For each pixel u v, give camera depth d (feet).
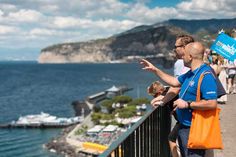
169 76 19.33
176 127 19.16
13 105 524.11
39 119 385.91
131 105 401.90
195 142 16.19
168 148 26.40
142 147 17.94
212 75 16.46
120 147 13.34
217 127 16.30
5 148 296.10
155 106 20.07
